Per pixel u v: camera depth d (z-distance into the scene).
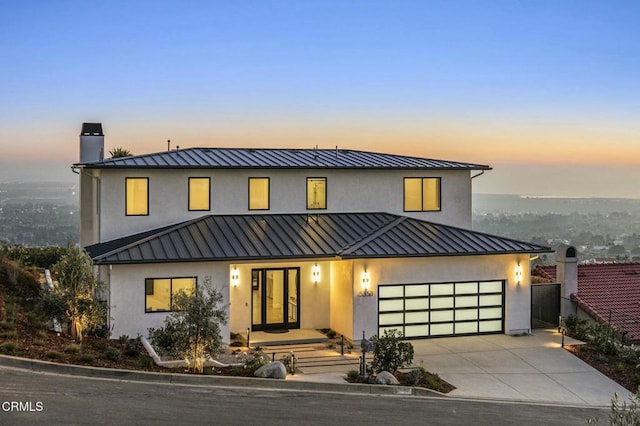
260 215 25.67
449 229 25.86
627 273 28.94
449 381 18.69
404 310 23.42
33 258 30.23
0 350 15.02
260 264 23.80
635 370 20.88
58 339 17.20
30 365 14.62
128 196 24.27
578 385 19.14
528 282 24.81
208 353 16.11
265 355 20.69
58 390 13.05
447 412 14.84
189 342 15.96
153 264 21.23
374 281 22.84
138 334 20.91
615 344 22.52
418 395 16.92
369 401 15.23
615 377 20.12
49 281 24.70
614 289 27.44
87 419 11.28
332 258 22.91
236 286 23.44
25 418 11.00
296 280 24.31
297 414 13.15
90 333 19.56
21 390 12.76
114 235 24.06
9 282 21.39
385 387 16.81
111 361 16.11
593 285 27.61
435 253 23.25
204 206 25.12
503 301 24.69
